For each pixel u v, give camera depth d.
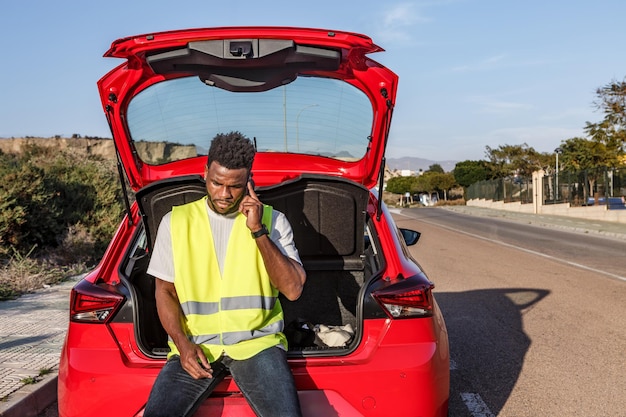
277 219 3.04
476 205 63.84
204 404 2.98
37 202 11.53
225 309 2.92
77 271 10.76
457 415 4.70
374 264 3.68
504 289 10.31
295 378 3.06
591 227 26.33
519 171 82.06
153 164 4.22
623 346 6.63
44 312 7.51
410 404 3.12
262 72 3.73
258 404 2.74
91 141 35.53
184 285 2.93
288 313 4.23
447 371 3.32
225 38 3.40
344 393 3.07
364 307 3.23
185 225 2.98
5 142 42.31
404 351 3.17
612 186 31.52
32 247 10.99
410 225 30.55
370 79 3.71
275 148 4.31
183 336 2.84
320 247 3.95
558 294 9.80
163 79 3.80
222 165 2.78
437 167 145.88
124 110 3.87
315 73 3.78
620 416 4.68
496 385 5.38
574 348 6.55
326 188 3.78
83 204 13.27
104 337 3.16
